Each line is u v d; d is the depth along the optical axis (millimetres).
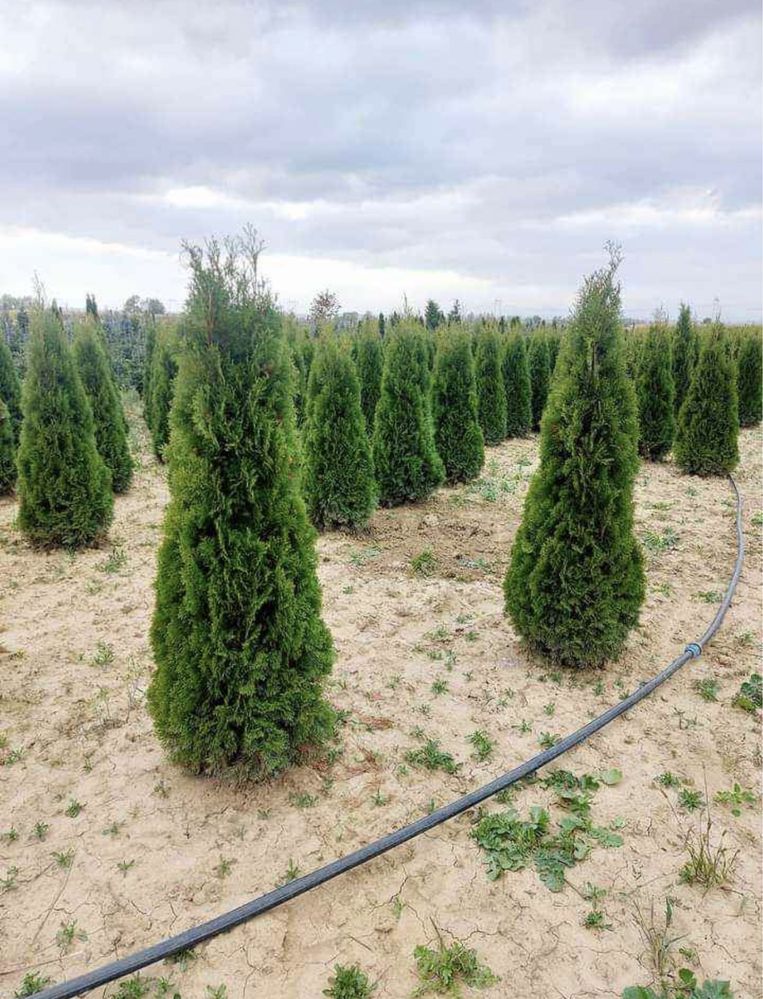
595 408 4746
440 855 3344
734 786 3766
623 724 4496
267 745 3621
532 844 3402
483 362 15398
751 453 14867
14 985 2648
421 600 6512
